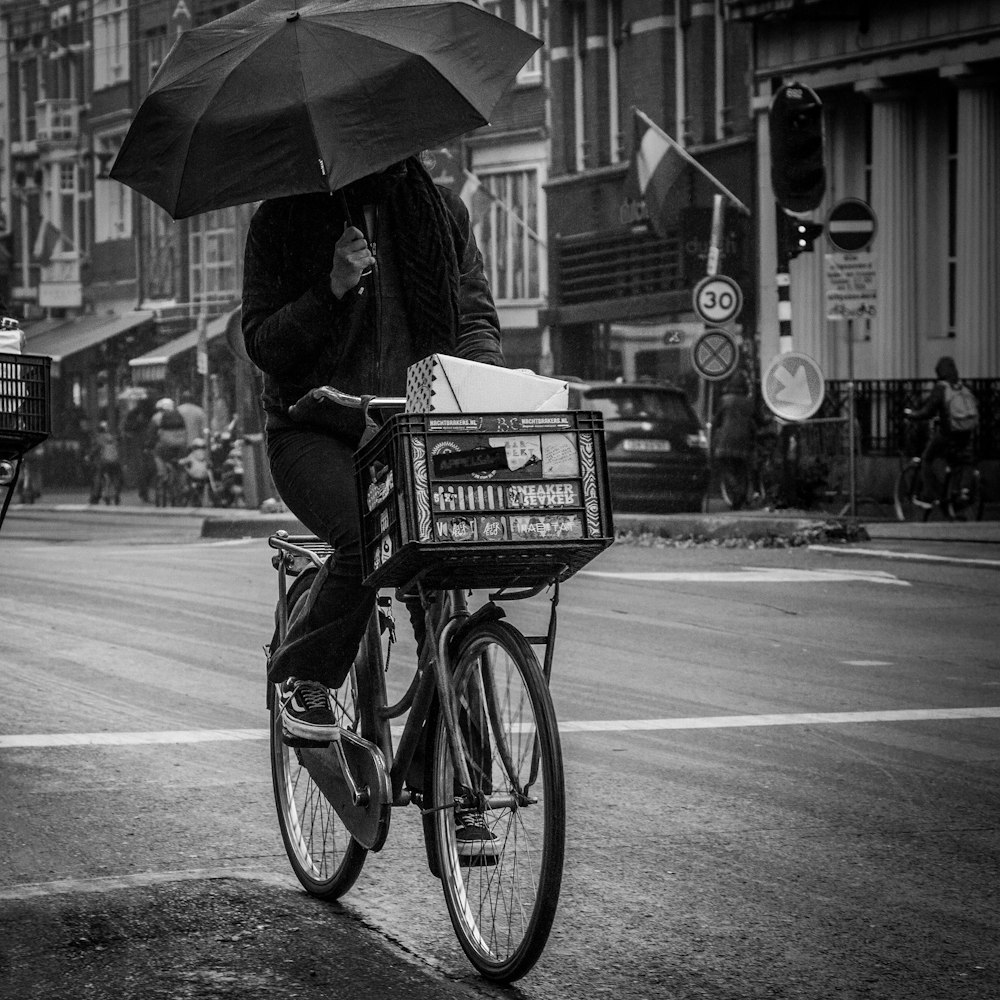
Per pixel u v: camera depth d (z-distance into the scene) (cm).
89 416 7462
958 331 3812
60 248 7669
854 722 1211
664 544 2730
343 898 754
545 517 614
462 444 609
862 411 3500
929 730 1184
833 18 3975
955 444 3020
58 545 2972
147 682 1341
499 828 642
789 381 2800
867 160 4066
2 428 972
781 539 2628
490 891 645
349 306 704
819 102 2769
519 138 5309
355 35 693
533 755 623
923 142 3922
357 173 675
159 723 1172
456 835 654
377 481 630
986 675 1432
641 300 4709
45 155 7975
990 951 689
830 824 903
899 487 3095
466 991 630
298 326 694
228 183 685
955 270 3853
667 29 4675
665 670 1449
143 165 706
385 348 708
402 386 711
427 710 665
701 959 675
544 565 627
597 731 1168
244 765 1041
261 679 1361
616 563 2394
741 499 3544
